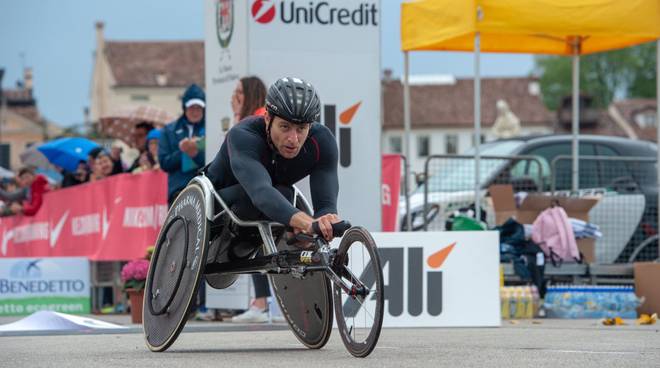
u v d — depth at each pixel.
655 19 16.83
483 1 16.33
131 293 15.85
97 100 147.50
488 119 147.25
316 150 9.23
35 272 19.56
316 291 9.73
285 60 14.77
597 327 13.62
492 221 18.45
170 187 16.27
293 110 8.82
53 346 10.59
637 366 7.94
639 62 147.38
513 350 9.52
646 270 16.48
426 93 150.50
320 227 8.49
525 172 19.89
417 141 147.88
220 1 15.23
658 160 17.05
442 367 7.86
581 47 20.16
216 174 9.43
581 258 17.08
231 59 14.98
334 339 11.31
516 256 16.55
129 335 12.43
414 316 13.37
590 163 20.30
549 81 148.25
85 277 19.89
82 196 20.95
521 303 16.00
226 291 15.26
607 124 140.75
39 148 23.88
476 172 16.88
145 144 20.30
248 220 9.27
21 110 145.50
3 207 25.28
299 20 14.81
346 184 14.97
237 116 14.70
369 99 15.07
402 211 19.66
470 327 13.42
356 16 15.02
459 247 13.48
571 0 16.56
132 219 18.64
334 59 14.95
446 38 17.31
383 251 13.34
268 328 13.09
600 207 18.72
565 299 15.98
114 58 145.25
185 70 145.12
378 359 8.59
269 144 9.12
